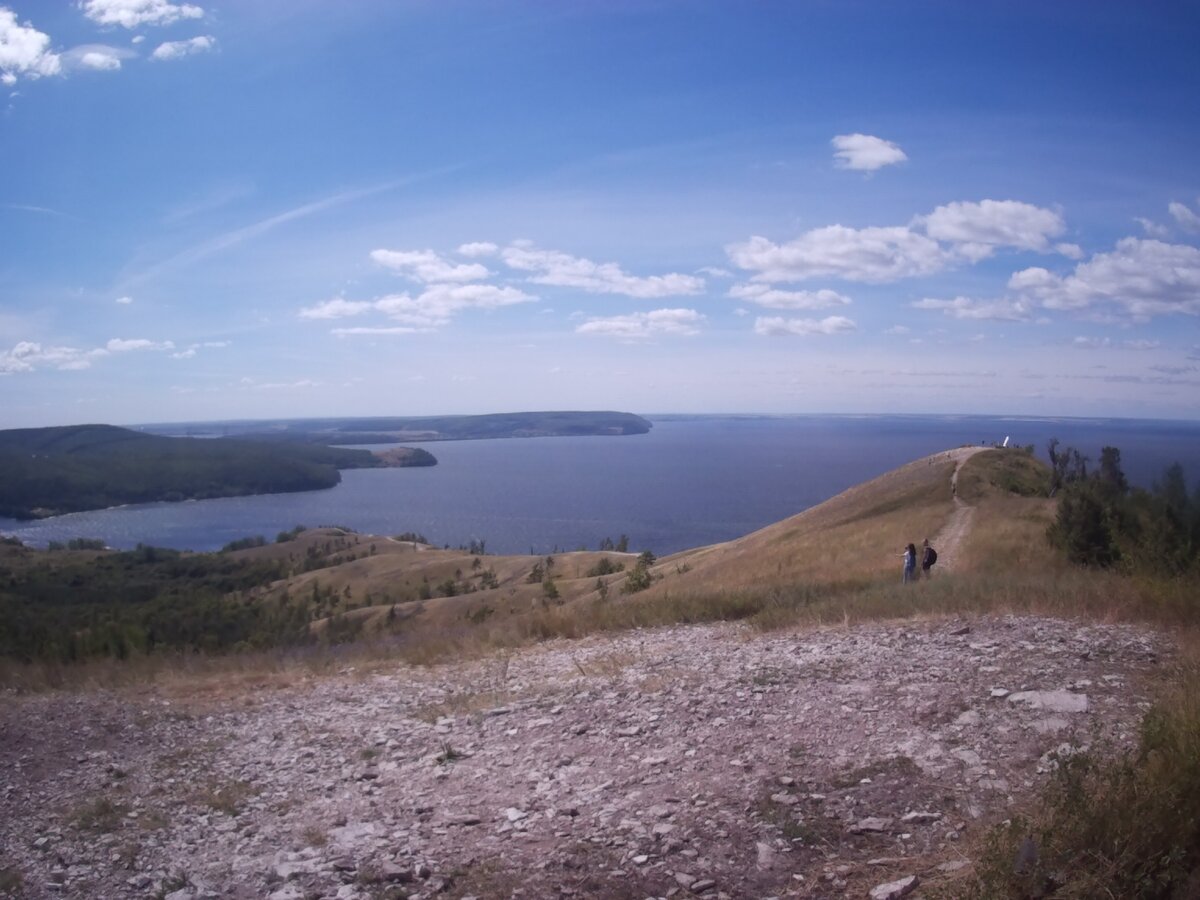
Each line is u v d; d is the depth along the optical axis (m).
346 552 111.44
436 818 6.65
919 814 5.61
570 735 8.45
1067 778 4.89
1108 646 9.64
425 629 18.97
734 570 39.12
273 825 7.02
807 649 11.17
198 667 14.63
